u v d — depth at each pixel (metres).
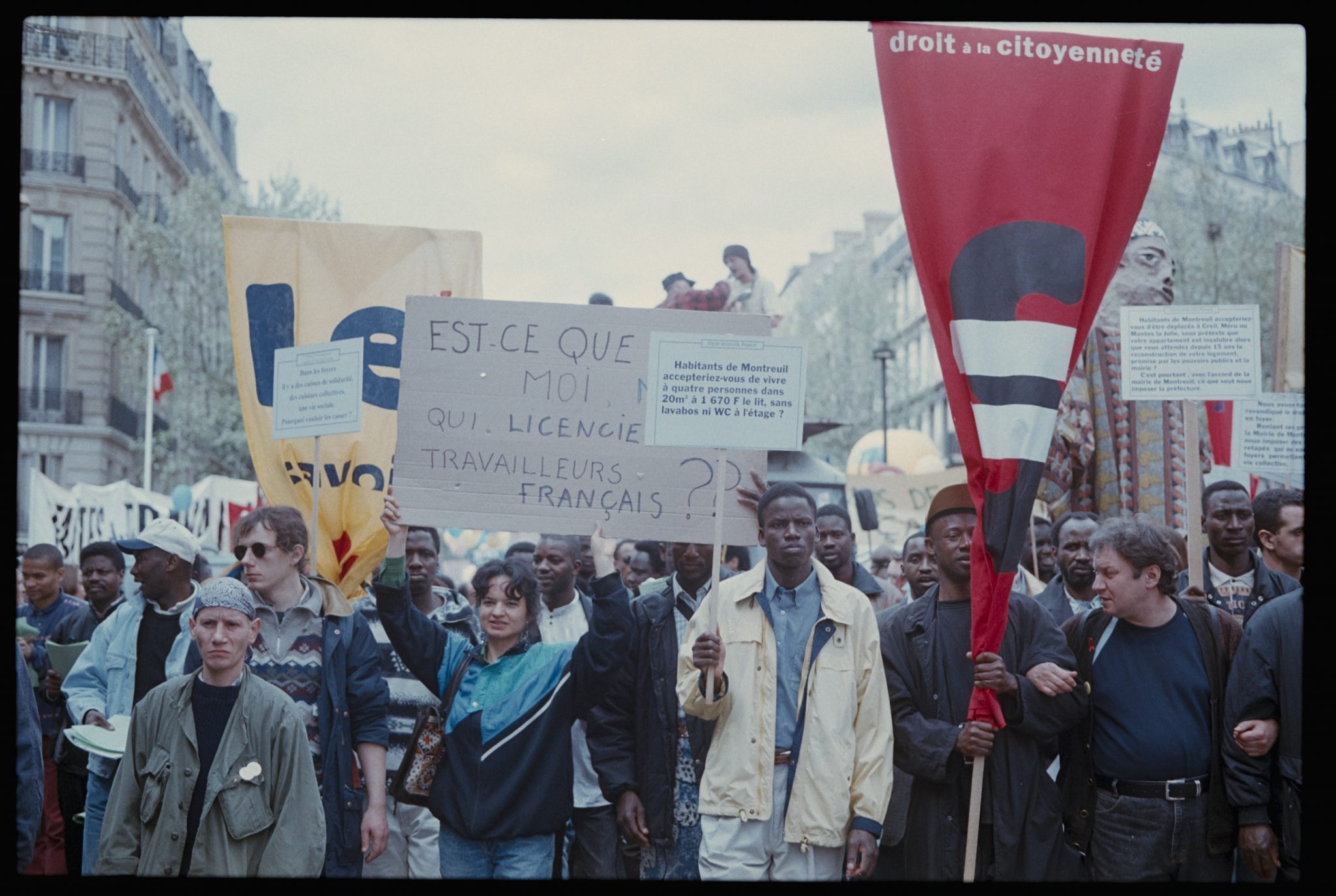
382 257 5.93
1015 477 4.83
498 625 4.96
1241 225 18.44
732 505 5.14
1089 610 5.14
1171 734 4.70
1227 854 4.77
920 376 31.88
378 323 5.89
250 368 5.83
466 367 5.21
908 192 5.01
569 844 5.43
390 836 5.60
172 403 24.11
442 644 5.07
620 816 5.08
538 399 5.20
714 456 5.16
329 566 5.78
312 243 5.89
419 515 5.13
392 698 5.57
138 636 5.54
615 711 5.12
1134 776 4.71
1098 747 4.80
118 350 26.02
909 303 32.53
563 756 4.96
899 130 5.02
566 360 5.21
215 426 23.86
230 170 29.92
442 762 4.98
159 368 18.17
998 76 5.02
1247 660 4.76
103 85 25.05
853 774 4.75
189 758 4.60
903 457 14.04
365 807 5.02
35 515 8.84
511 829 4.88
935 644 4.96
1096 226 4.99
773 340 4.82
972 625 4.79
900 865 5.00
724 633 4.86
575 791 5.37
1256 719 4.74
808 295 32.38
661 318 5.19
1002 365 4.91
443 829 4.96
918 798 4.93
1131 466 6.28
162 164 27.44
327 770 4.91
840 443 30.39
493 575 4.97
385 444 5.84
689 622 4.91
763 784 4.71
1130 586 4.75
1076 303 4.93
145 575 5.50
